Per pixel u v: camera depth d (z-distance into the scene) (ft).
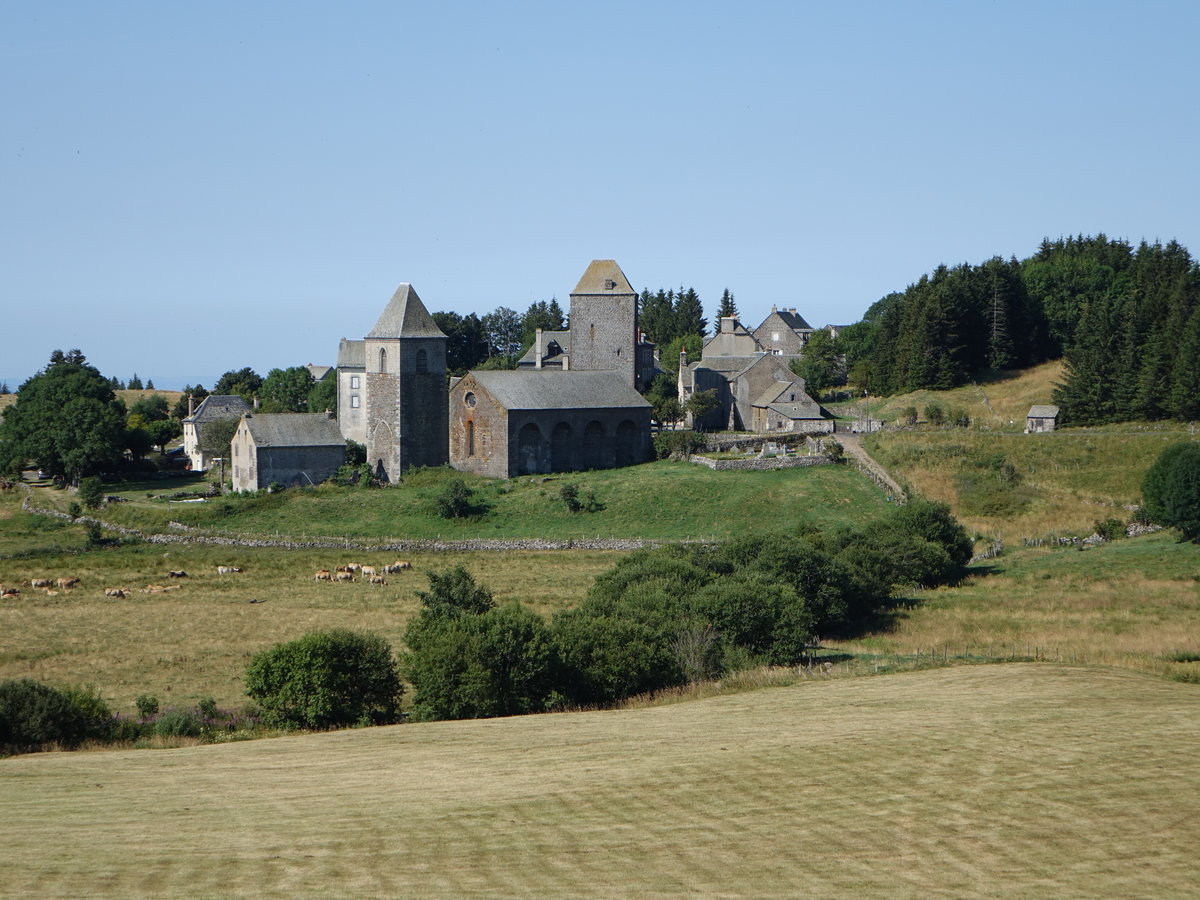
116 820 119.34
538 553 347.97
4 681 196.95
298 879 100.58
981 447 418.92
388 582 315.17
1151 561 287.07
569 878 100.89
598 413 428.15
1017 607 254.88
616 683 191.31
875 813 116.47
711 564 259.19
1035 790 121.39
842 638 240.73
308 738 168.35
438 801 124.67
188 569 336.49
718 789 125.80
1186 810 114.52
